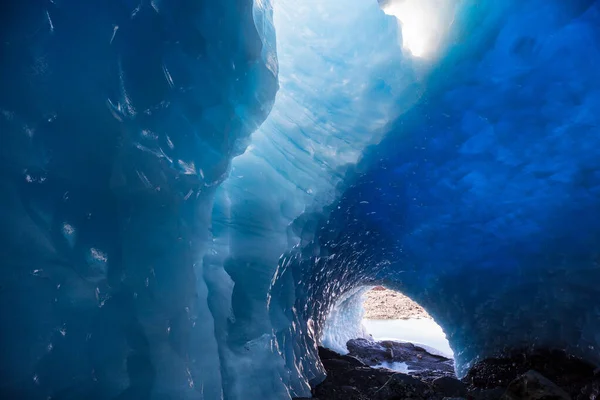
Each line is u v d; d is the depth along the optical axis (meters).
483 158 3.82
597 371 4.03
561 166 3.56
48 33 1.43
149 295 1.83
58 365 1.48
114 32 1.59
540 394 3.02
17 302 1.40
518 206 4.20
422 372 5.64
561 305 4.45
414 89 3.48
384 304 11.79
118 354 1.66
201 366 2.13
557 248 4.29
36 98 1.42
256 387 2.54
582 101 2.99
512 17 2.82
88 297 1.58
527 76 3.01
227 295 2.53
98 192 1.60
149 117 1.76
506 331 5.14
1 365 1.36
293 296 3.65
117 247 1.67
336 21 3.64
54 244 1.48
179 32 1.84
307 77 3.67
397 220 5.16
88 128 1.55
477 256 5.06
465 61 3.16
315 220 3.94
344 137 3.81
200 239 2.32
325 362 4.93
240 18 2.21
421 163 4.12
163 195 1.91
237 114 2.48
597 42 2.66
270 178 3.28
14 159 1.38
